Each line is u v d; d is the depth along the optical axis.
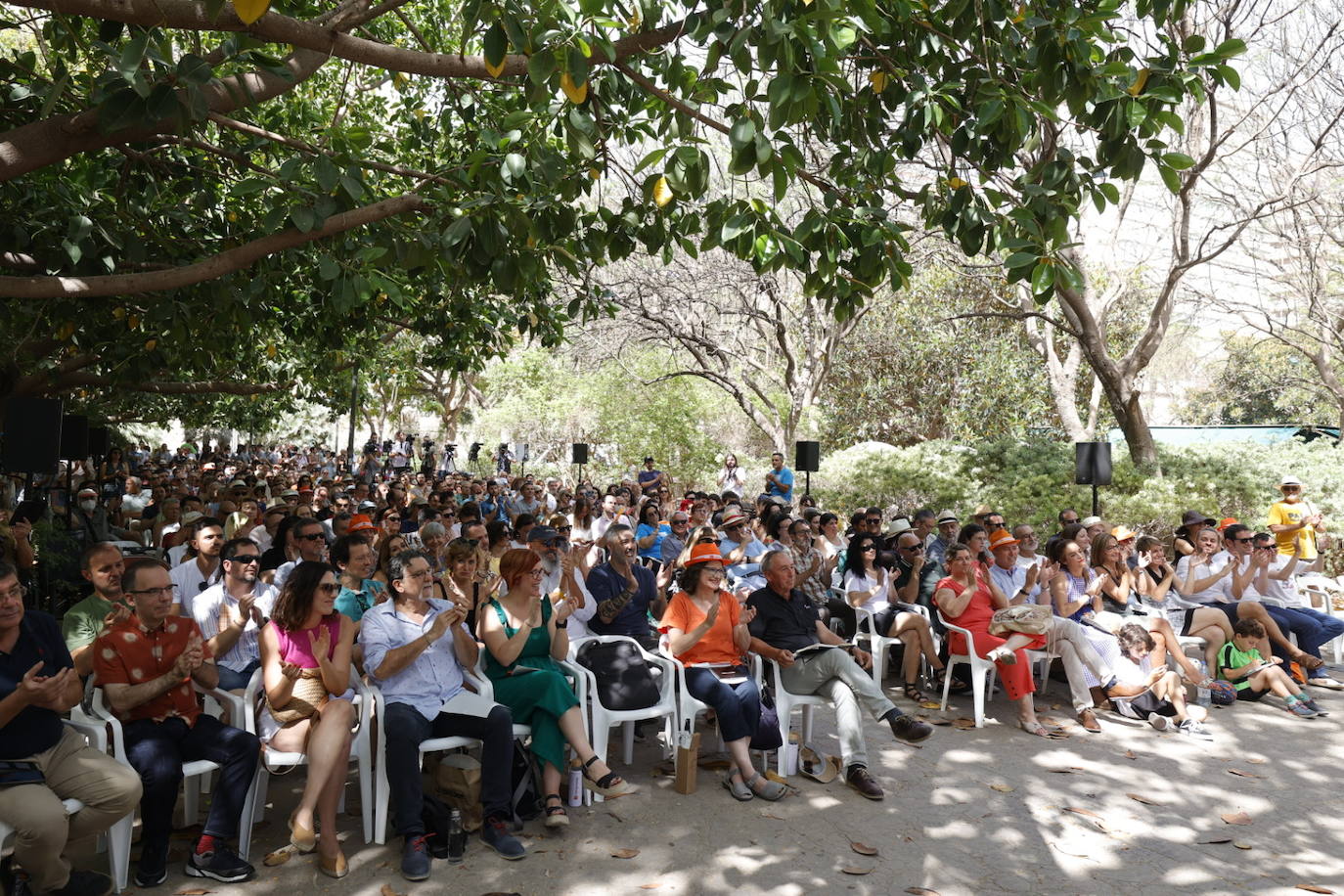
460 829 4.89
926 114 5.72
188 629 4.86
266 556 7.15
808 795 5.89
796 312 24.27
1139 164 5.72
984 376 28.31
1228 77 5.59
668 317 22.64
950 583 7.79
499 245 5.82
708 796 5.82
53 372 12.15
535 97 5.02
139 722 4.60
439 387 44.56
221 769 4.62
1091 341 16.53
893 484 18.50
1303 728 7.50
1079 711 7.50
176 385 16.95
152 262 8.34
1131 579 8.55
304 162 6.49
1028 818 5.57
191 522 9.43
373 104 12.87
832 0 4.52
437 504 12.97
